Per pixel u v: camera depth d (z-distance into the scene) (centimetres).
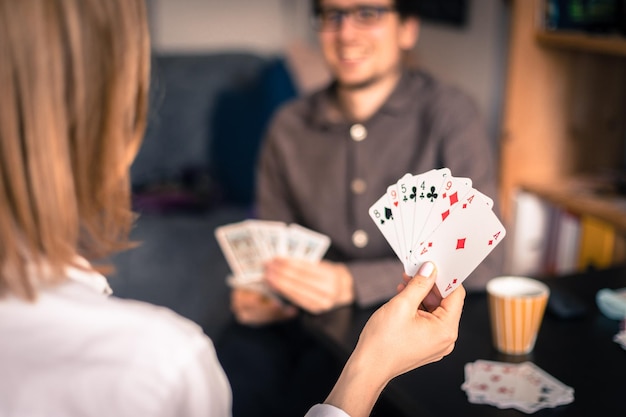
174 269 316
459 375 125
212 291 304
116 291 303
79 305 65
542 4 229
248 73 388
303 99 209
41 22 62
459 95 191
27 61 62
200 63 384
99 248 73
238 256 180
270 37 447
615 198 221
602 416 113
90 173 69
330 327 151
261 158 212
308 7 426
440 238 98
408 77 196
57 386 61
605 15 212
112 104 67
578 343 136
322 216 195
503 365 128
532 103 238
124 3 66
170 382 63
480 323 145
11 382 61
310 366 187
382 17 185
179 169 378
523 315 129
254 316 199
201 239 334
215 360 69
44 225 64
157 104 359
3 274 64
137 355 63
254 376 189
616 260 211
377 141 191
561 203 224
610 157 254
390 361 85
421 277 92
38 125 63
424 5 323
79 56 64
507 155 239
